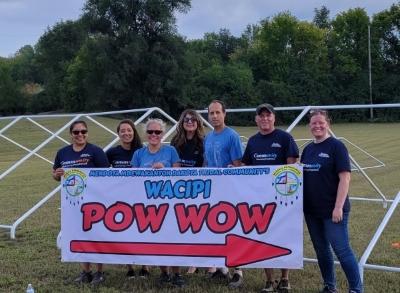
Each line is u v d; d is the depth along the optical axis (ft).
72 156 15.99
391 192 33.12
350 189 34.24
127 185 15.11
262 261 14.06
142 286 15.16
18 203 31.35
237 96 173.47
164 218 14.83
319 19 229.04
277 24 190.49
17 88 217.56
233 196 14.29
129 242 15.10
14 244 20.83
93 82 163.94
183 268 17.11
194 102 168.86
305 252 18.81
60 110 203.82
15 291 15.05
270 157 14.38
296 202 13.76
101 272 15.78
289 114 155.94
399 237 20.85
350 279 13.20
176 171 14.71
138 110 25.54
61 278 16.25
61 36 226.17
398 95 180.65
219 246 14.40
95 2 161.68
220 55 238.07
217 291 14.52
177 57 163.32
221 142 15.26
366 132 101.45
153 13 161.27
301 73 184.65
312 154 13.53
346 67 183.93
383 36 191.52
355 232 21.71
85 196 15.43
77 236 15.48
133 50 155.22
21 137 98.78
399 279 15.37
